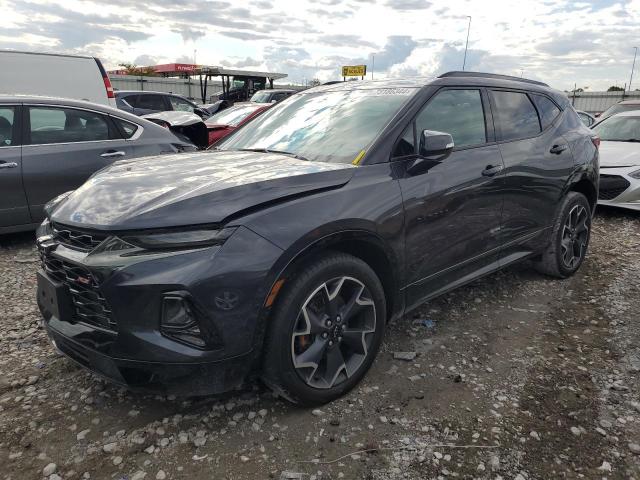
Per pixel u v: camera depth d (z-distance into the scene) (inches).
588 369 124.0
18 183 213.0
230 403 110.0
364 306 111.2
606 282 181.6
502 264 155.6
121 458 93.9
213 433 100.5
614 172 277.7
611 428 101.7
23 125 216.4
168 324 90.2
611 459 93.4
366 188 110.8
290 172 107.0
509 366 125.8
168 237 90.4
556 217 174.2
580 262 189.2
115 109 243.4
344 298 109.4
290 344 98.7
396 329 145.4
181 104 597.6
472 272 144.6
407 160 121.0
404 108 126.7
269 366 98.7
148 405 109.8
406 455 94.5
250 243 92.4
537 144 162.2
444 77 141.4
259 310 93.5
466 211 134.5
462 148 136.9
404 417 105.4
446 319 152.4
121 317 90.2
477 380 119.5
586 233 190.4
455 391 114.9
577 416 105.6
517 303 164.4
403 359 128.4
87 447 97.0
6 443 98.0
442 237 128.8
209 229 91.7
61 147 223.8
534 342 138.3
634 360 127.7
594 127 348.5
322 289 102.8
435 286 132.6
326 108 143.9
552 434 100.2
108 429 102.0
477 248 142.2
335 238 102.9
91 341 95.6
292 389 101.7
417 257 123.0
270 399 111.5
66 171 223.6
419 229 121.3
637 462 92.6
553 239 175.6
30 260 207.8
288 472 90.3
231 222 92.8
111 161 234.8
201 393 93.7
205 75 863.7
